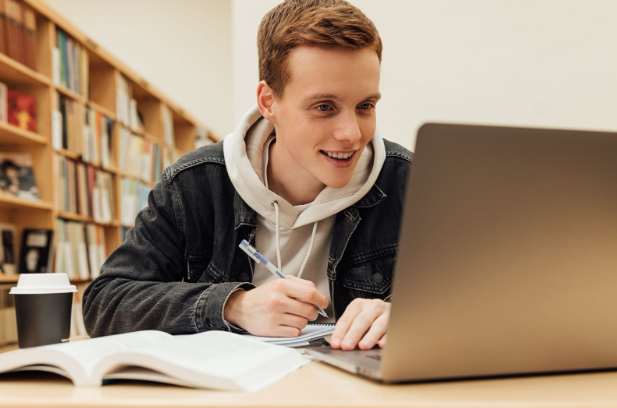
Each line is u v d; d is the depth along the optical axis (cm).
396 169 135
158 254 124
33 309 84
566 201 56
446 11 203
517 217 55
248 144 130
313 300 90
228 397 50
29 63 293
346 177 111
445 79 203
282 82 110
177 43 562
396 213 132
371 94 105
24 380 62
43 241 300
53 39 310
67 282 89
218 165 132
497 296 56
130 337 75
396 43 204
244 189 125
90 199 345
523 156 54
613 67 199
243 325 93
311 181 127
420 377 56
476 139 53
